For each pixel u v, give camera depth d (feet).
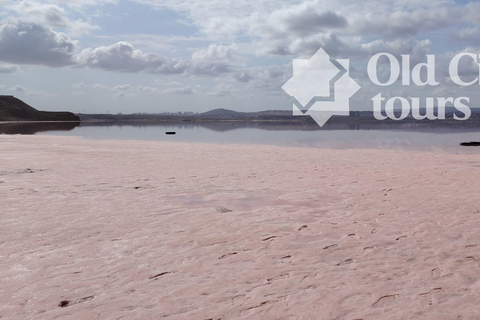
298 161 41.27
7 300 9.72
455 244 14.17
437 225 16.66
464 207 19.89
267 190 24.95
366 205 20.61
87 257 12.83
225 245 14.14
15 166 35.35
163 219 17.78
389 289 10.41
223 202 21.49
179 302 9.68
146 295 10.07
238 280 11.04
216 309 9.31
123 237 15.03
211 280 11.03
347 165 37.88
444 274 11.43
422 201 21.44
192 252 13.38
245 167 36.24
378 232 15.74
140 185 26.61
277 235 15.35
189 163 39.24
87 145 63.67
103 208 19.86
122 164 38.19
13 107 398.83
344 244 14.25
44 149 54.60
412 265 12.17
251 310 9.27
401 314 9.06
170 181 28.30
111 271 11.66
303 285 10.69
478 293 10.15
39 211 19.07
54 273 11.47
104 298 9.87
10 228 16.11
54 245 14.02
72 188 25.26
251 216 18.42
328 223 17.13
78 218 17.81
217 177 30.25
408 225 16.72
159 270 11.76
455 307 9.39
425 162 40.45
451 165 37.86
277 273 11.55
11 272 11.51
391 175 31.22
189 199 22.25
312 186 26.35
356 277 11.24
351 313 9.12
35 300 9.73
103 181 28.09
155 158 43.78
